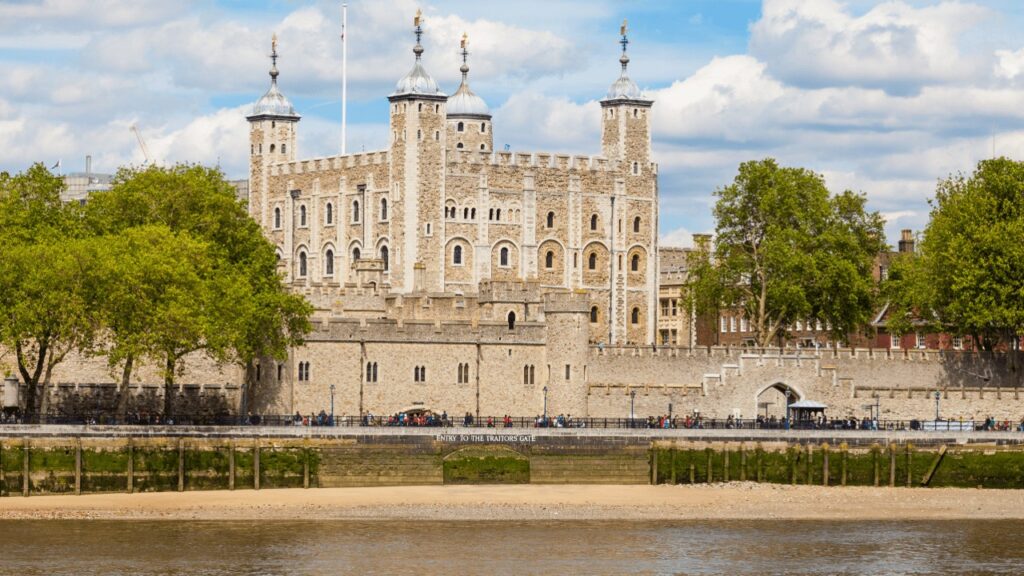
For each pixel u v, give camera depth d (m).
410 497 123.81
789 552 107.88
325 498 122.62
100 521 113.62
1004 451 137.62
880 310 193.38
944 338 184.50
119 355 124.50
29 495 120.75
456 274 189.38
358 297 163.38
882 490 133.88
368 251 192.25
